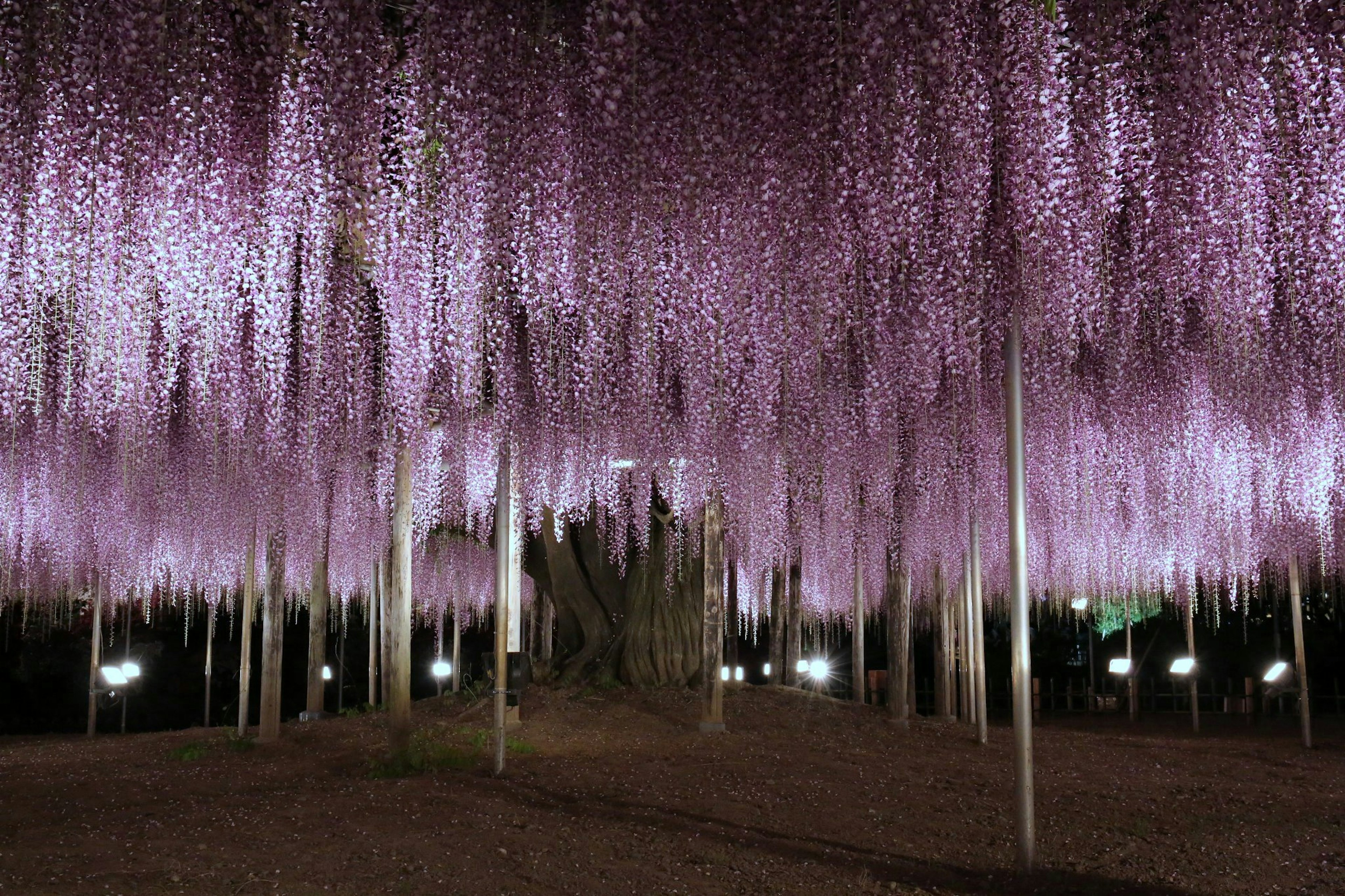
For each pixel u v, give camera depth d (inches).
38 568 594.6
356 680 1068.5
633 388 278.4
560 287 204.1
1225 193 173.5
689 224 187.3
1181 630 1014.4
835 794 344.2
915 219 177.5
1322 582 718.5
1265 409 323.9
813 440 303.1
